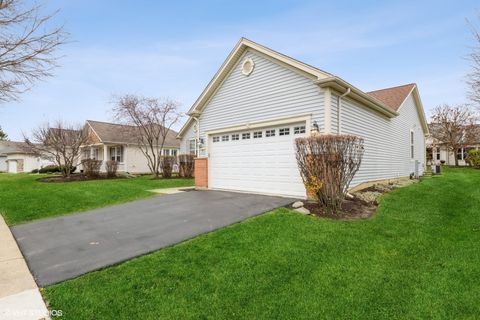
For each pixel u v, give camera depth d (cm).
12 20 508
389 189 1021
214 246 459
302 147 700
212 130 1187
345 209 679
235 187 1091
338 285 337
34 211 783
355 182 953
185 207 770
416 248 444
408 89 1566
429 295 312
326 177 664
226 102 1127
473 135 2664
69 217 717
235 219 617
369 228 541
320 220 595
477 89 812
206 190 1133
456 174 1747
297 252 429
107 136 2434
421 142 1858
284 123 915
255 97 1009
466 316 275
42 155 2083
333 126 823
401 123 1460
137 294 323
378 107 1090
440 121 2809
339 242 469
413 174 1582
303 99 864
